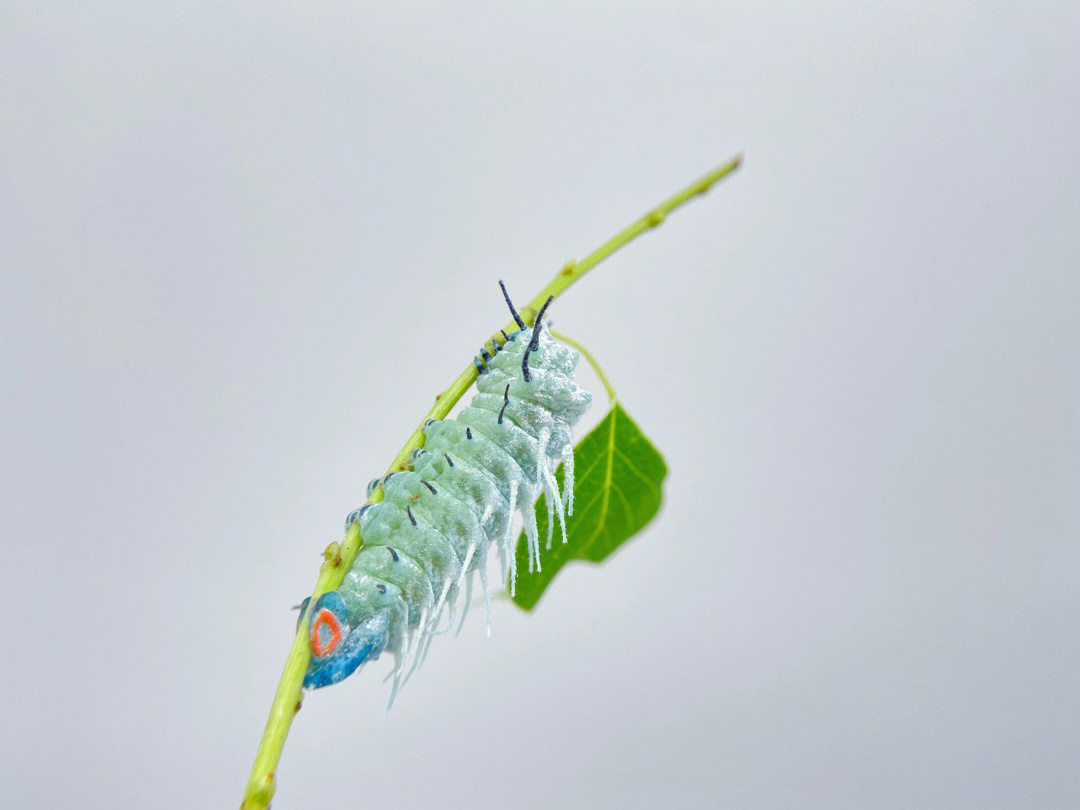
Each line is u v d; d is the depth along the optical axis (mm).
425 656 664
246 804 622
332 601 647
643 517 734
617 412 718
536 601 737
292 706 635
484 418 673
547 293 691
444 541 660
